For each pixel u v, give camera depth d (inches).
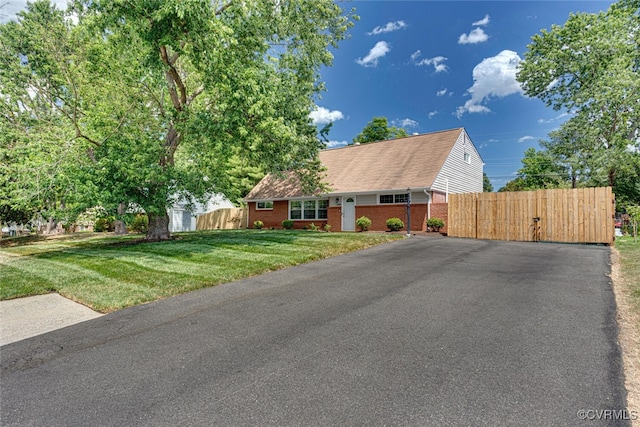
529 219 514.0
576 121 849.5
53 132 472.4
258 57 468.4
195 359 135.7
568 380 110.8
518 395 102.8
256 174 1026.7
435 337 147.5
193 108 490.6
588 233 463.2
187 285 253.1
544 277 248.8
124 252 408.5
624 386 106.5
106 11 382.0
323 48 536.7
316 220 848.9
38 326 183.8
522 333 148.9
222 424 93.5
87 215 641.0
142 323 181.3
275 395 107.2
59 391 115.5
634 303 183.6
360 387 110.1
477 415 93.8
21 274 309.3
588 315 168.7
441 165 700.0
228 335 159.0
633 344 135.7
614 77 731.4
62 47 441.1
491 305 187.6
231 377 120.0
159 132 557.3
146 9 369.1
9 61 517.0
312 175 625.0
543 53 904.3
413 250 393.1
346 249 399.2
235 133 434.6
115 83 474.9
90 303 219.9
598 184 874.8
